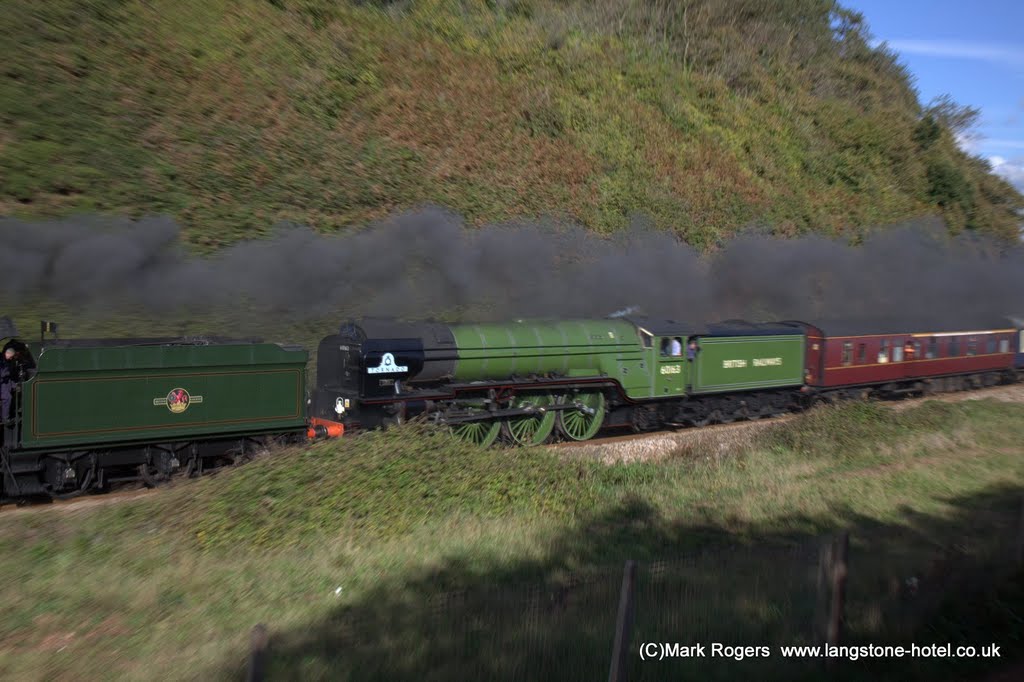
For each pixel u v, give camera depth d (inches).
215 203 770.8
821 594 252.7
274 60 906.7
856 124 1660.9
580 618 245.6
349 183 871.1
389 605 274.8
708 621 252.8
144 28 820.6
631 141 1224.8
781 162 1448.1
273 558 328.2
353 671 216.1
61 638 253.0
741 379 792.9
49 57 733.3
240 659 226.1
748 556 301.4
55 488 436.1
